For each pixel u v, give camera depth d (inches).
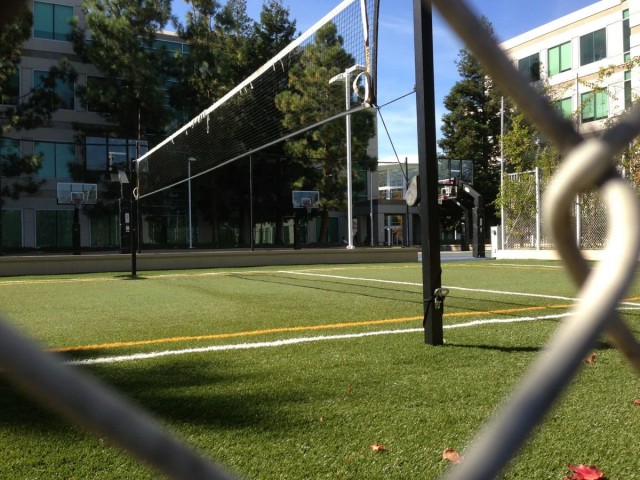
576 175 31.3
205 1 1507.1
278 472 96.2
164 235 1615.4
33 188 1302.9
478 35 31.5
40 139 1434.5
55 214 1462.8
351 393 139.7
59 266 602.5
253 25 1630.2
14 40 1047.6
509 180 808.9
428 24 187.5
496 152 1791.3
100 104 1424.7
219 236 1728.6
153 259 656.4
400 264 756.6
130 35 1403.8
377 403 132.0
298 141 1450.5
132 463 99.5
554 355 29.0
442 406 129.7
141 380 152.3
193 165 795.4
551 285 414.3
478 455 27.8
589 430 114.1
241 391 141.7
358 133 1352.1
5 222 1414.9
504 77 33.0
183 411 126.1
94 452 103.9
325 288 410.3
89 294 381.4
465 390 141.8
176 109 1510.8
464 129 1815.9
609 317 29.1
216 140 673.0
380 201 1895.9
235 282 467.5
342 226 1998.0
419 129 192.5
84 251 1385.3
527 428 27.8
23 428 115.4
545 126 34.3
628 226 30.1
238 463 99.5
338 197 1578.5
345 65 366.9
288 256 748.0
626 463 99.7
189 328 237.9
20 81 1412.4
